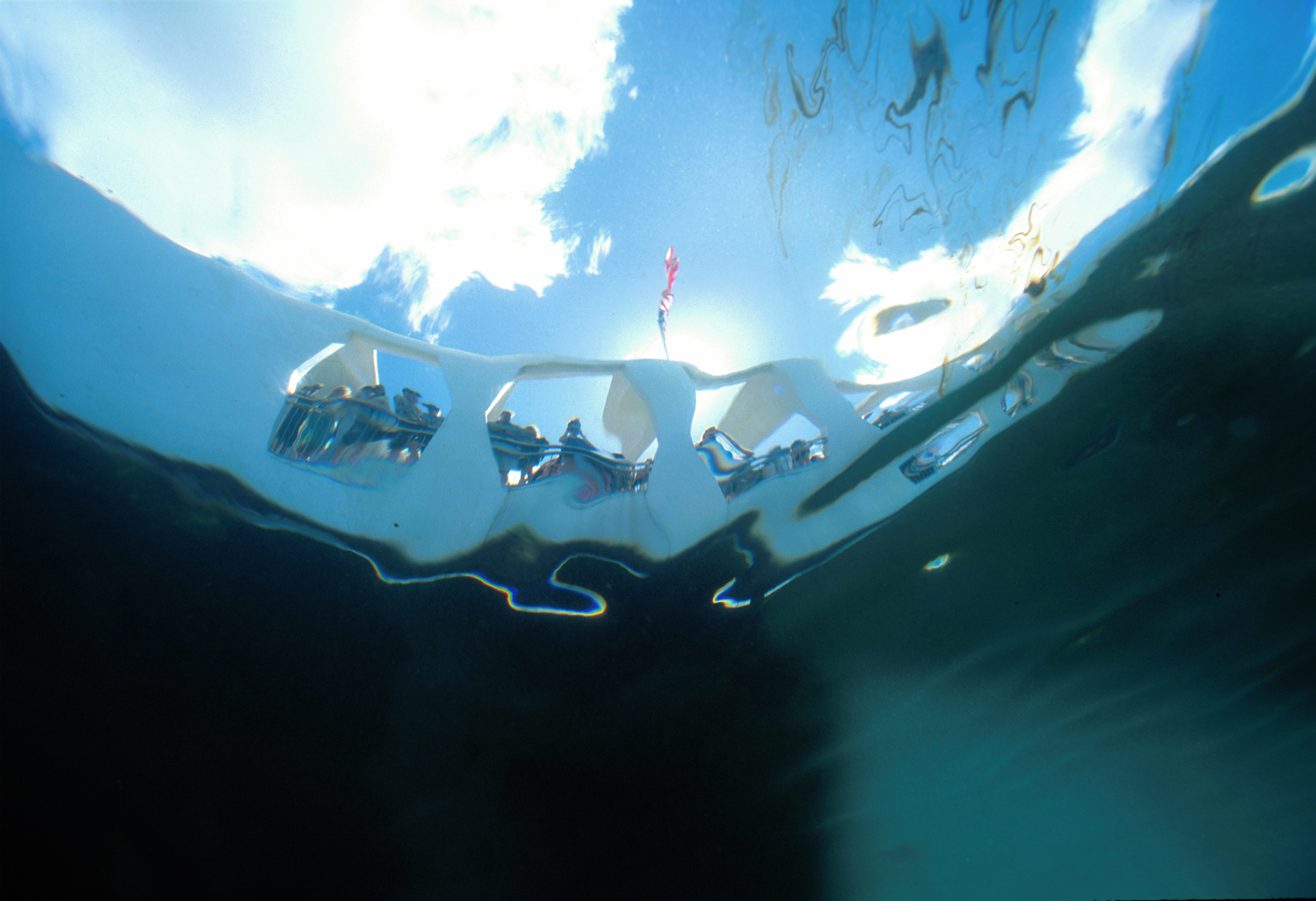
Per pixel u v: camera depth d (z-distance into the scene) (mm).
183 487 4008
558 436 5199
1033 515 4484
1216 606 4293
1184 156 3842
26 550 3693
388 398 4793
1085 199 4176
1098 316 4238
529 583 4453
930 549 4602
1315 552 4020
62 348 3832
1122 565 4414
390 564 4289
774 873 4227
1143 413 4211
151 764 3803
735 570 4617
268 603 4074
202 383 4227
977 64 4254
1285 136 3486
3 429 3643
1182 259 3928
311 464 4375
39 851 3623
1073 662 4527
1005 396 4551
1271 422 3895
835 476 4852
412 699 4184
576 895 4027
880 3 4293
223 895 3744
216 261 4656
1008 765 4500
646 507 4797
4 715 3646
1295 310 3664
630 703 4387
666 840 4219
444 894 3918
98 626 3801
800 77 4777
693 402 5254
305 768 3975
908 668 4582
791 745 4438
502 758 4219
